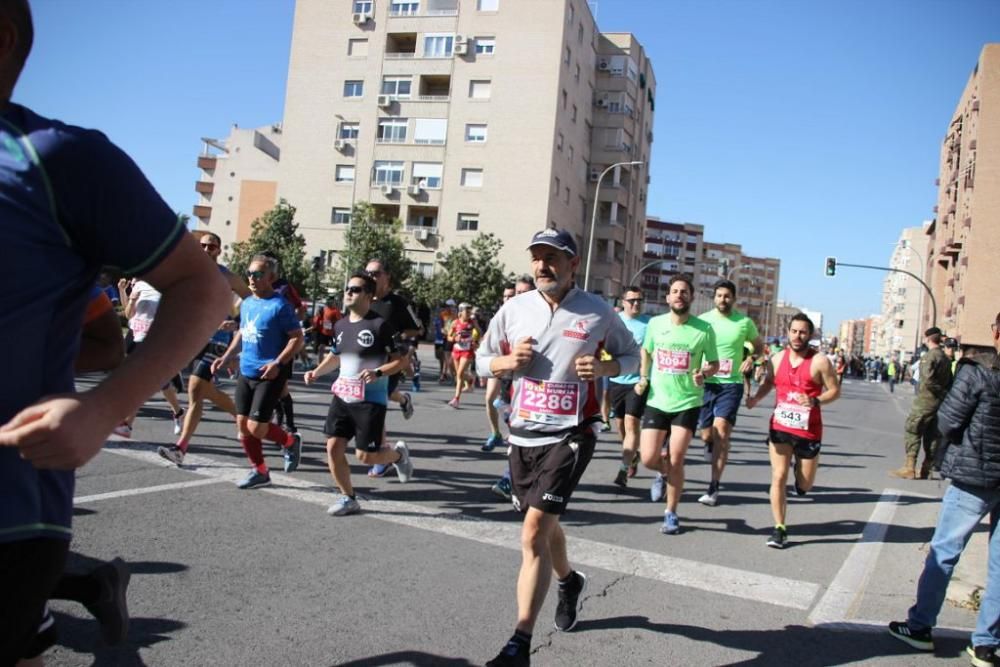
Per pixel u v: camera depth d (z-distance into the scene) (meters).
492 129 49.56
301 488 6.70
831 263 41.84
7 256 1.42
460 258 46.09
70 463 1.33
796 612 4.58
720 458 7.63
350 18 52.22
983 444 4.00
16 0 1.47
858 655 4.00
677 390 6.27
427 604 4.22
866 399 35.28
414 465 8.26
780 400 6.13
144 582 4.19
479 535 5.70
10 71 1.50
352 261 44.78
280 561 4.74
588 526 6.35
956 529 4.10
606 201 57.53
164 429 8.88
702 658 3.82
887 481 9.96
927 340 10.46
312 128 52.69
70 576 2.54
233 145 82.19
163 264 1.57
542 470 3.71
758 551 5.93
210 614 3.85
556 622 4.07
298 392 14.42
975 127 43.41
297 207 52.69
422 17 50.88
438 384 20.05
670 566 5.33
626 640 3.97
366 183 51.56
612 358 3.93
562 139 51.06
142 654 3.35
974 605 4.88
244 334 6.54
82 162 1.48
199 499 6.01
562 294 3.96
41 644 1.94
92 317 1.92
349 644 3.62
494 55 49.69
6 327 1.44
